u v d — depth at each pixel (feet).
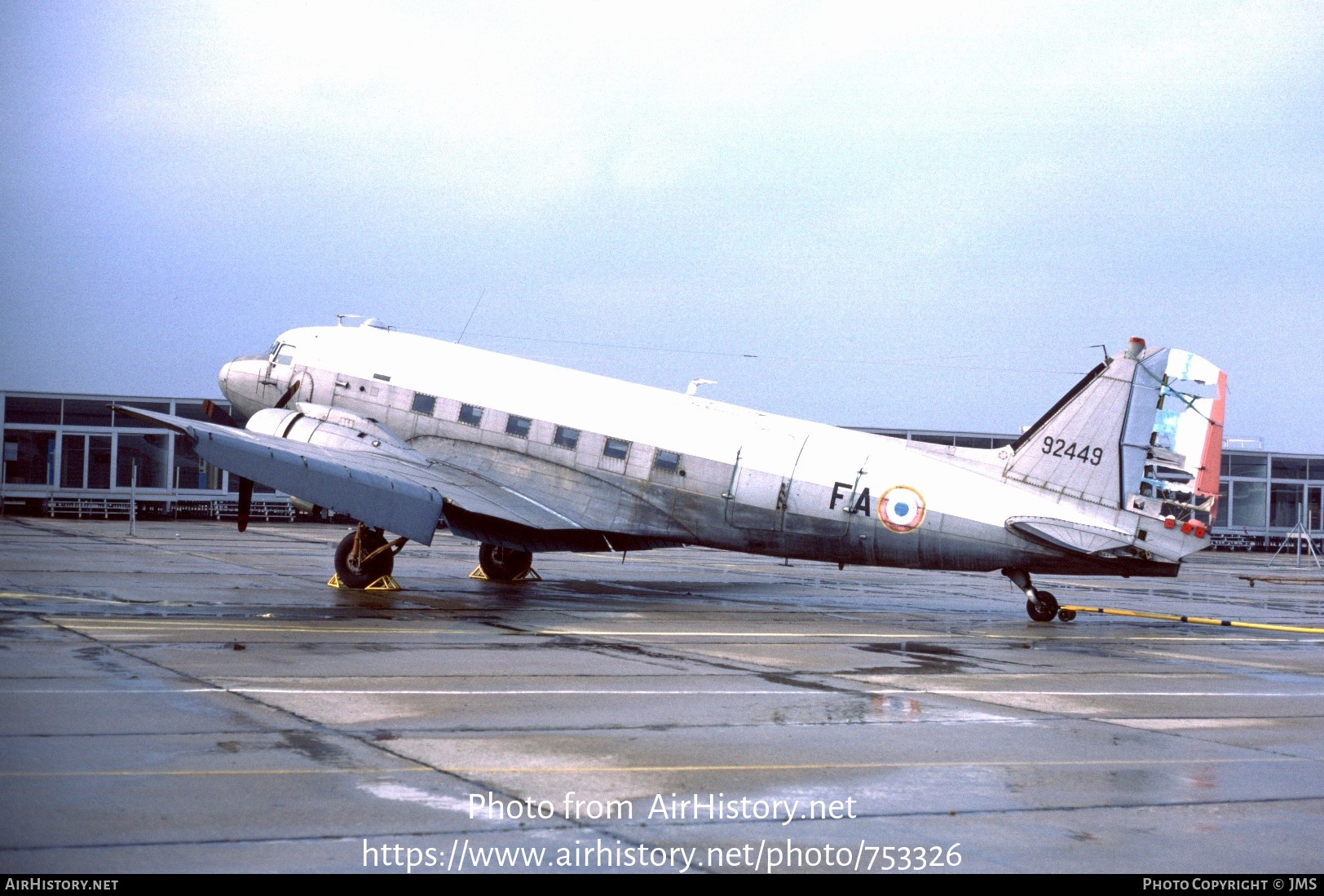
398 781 29.04
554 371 87.20
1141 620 81.51
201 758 30.32
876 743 35.86
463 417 86.48
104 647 48.55
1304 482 241.35
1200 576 150.61
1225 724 41.42
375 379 89.81
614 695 42.42
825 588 102.47
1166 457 72.79
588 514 81.56
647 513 81.10
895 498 75.15
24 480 191.31
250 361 96.07
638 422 81.97
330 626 58.90
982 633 68.90
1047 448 74.69
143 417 66.90
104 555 102.73
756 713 39.93
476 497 78.69
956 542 74.33
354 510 70.59
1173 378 73.10
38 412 191.93
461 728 35.55
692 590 93.76
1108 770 33.40
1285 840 26.96
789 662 52.95
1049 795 30.32
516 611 70.64
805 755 33.81
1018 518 72.90
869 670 51.39
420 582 88.63
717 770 31.68
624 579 103.50
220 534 150.41
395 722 36.09
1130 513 72.95
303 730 34.27
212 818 25.41
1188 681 52.08
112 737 32.22
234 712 36.27
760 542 78.89
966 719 40.34
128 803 26.17
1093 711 43.06
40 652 46.29
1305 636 74.74
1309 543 200.44
